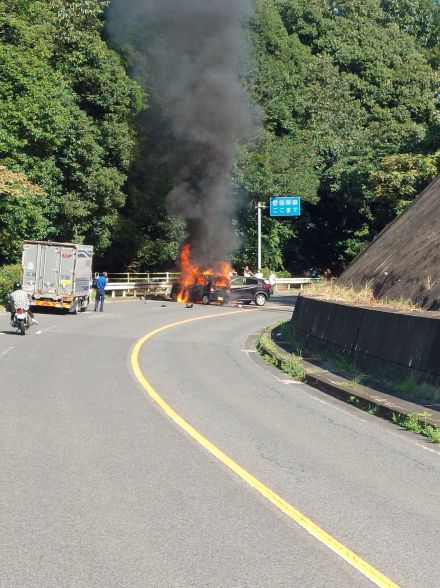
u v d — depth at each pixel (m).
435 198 21.73
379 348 14.34
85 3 43.38
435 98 68.94
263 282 42.81
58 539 5.61
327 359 16.95
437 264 17.59
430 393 11.97
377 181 53.53
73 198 41.69
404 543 5.71
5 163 34.91
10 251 36.75
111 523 6.01
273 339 22.20
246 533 5.84
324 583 4.87
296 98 63.44
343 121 64.19
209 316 32.88
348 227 65.62
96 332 24.17
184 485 7.21
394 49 71.00
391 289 18.92
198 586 4.77
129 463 8.02
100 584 4.76
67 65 42.72
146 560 5.20
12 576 4.88
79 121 40.88
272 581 4.88
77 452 8.47
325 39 70.19
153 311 35.53
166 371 15.72
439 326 12.16
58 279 32.31
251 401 12.45
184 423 10.28
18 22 35.84
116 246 50.41
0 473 7.51
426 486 7.43
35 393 12.48
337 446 9.22
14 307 23.09
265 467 8.02
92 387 13.27
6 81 34.84
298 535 5.83
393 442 9.56
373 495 7.05
